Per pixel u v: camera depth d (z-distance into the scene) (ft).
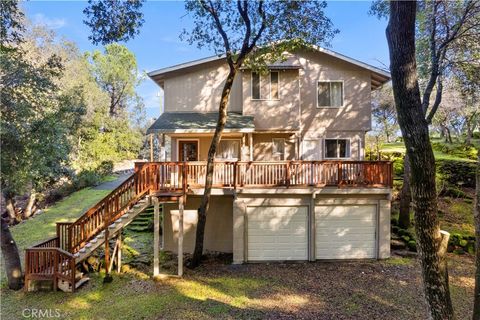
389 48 15.89
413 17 15.12
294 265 36.11
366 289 29.01
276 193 36.68
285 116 43.57
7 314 26.37
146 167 34.71
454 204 48.11
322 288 29.53
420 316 23.91
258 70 40.52
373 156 67.26
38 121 33.14
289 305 26.27
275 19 34.60
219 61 45.37
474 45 40.63
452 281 30.35
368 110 45.34
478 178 14.55
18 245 43.80
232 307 26.04
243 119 42.04
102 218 33.45
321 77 45.29
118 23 29.25
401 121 15.71
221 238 41.06
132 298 28.45
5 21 32.83
